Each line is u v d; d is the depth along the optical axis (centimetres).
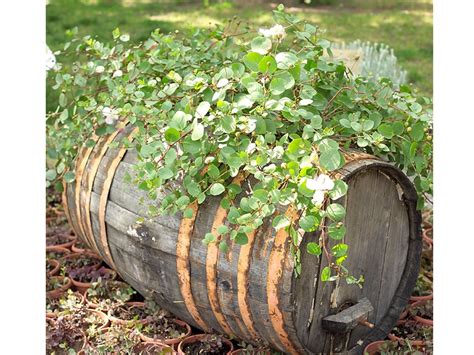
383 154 310
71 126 330
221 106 253
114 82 335
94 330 318
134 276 310
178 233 274
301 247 258
